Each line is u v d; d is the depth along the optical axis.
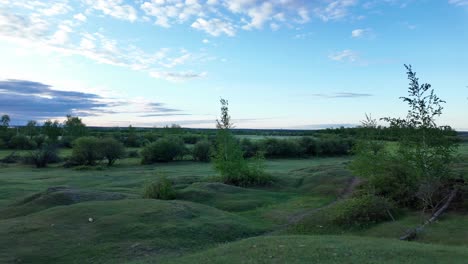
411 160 22.31
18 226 19.94
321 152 88.88
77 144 74.88
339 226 22.08
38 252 16.70
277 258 12.85
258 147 82.50
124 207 23.70
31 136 127.31
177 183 42.16
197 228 20.89
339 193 34.34
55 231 19.28
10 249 16.89
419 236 18.05
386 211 22.61
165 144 79.12
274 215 27.00
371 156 27.33
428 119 21.61
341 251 13.25
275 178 42.97
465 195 22.12
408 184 24.55
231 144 42.59
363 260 12.03
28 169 69.62
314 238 16.33
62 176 54.56
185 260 14.55
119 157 77.44
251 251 14.23
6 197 34.88
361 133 29.33
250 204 31.12
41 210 25.25
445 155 21.47
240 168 41.41
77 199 27.36
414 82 21.72
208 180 43.03
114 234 19.08
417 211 22.66
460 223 18.88
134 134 116.00
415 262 11.69
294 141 87.75
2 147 108.19
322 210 25.39
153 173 57.41
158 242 18.33
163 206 23.98
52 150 78.38
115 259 16.31
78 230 19.58
